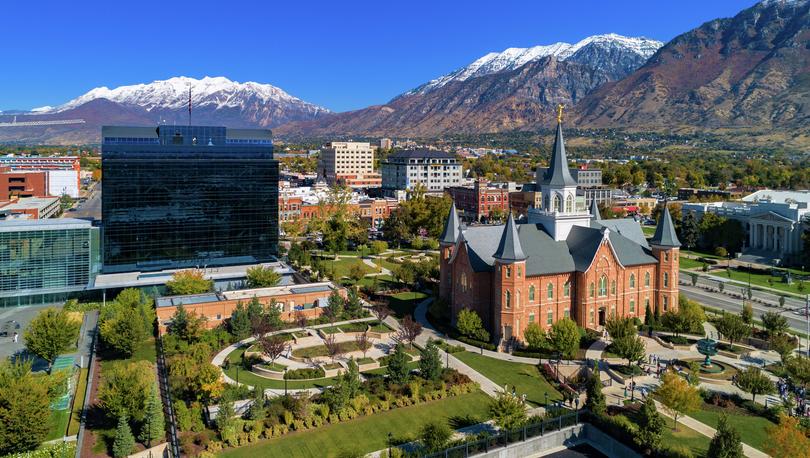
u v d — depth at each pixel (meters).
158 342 98.62
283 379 83.75
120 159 129.12
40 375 80.81
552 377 84.56
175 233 135.88
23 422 61.03
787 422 59.72
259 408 69.81
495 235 108.12
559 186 107.44
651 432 62.72
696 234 192.12
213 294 114.38
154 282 125.31
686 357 92.06
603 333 100.62
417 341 100.50
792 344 88.81
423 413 73.81
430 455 61.06
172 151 133.88
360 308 113.62
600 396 71.06
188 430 68.12
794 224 169.62
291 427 69.44
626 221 120.81
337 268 158.75
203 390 72.94
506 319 96.62
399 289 134.62
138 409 67.56
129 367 74.50
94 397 76.94
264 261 145.75
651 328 102.88
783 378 82.69
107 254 130.88
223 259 141.50
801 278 150.88
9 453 61.56
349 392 74.31
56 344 83.69
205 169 136.88
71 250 120.25
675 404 67.88
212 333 99.44
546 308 101.06
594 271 102.62
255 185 142.38
